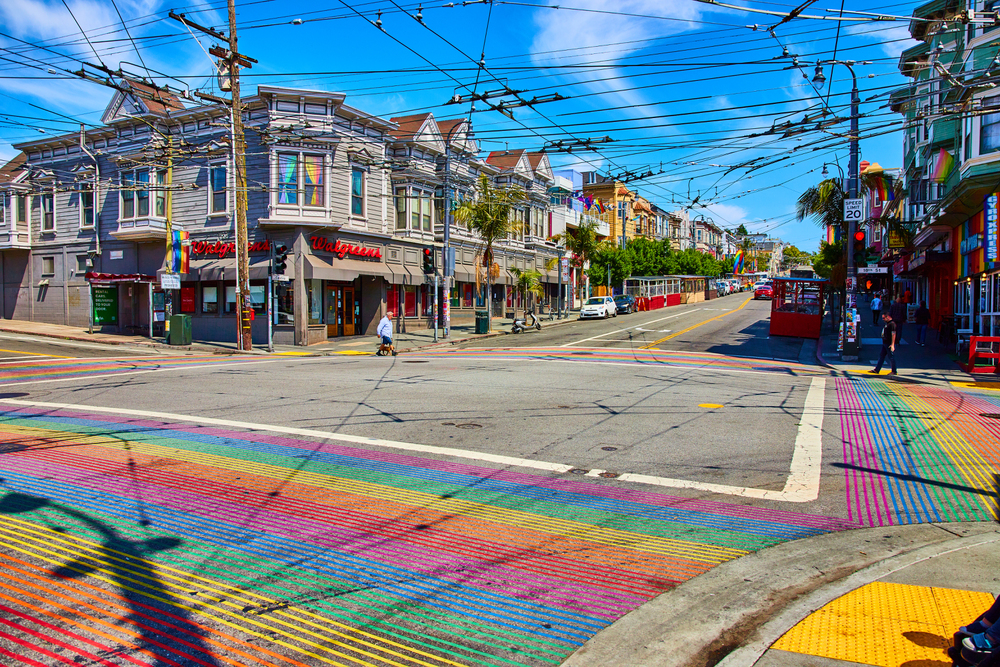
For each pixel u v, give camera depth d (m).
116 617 3.88
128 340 26.72
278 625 3.83
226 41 21.28
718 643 3.72
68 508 5.72
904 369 17.30
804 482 6.82
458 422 9.84
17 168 31.58
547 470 7.22
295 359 20.69
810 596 4.20
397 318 31.25
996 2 17.11
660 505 6.09
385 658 3.51
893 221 30.20
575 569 4.69
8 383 13.97
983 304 19.38
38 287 32.62
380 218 29.09
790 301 27.78
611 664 3.49
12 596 4.10
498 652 3.60
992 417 10.39
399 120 31.34
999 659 2.82
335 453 7.86
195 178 27.83
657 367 17.62
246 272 23.41
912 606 4.01
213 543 5.02
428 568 4.66
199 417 10.11
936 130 22.52
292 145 25.23
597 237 51.72
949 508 6.01
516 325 32.12
